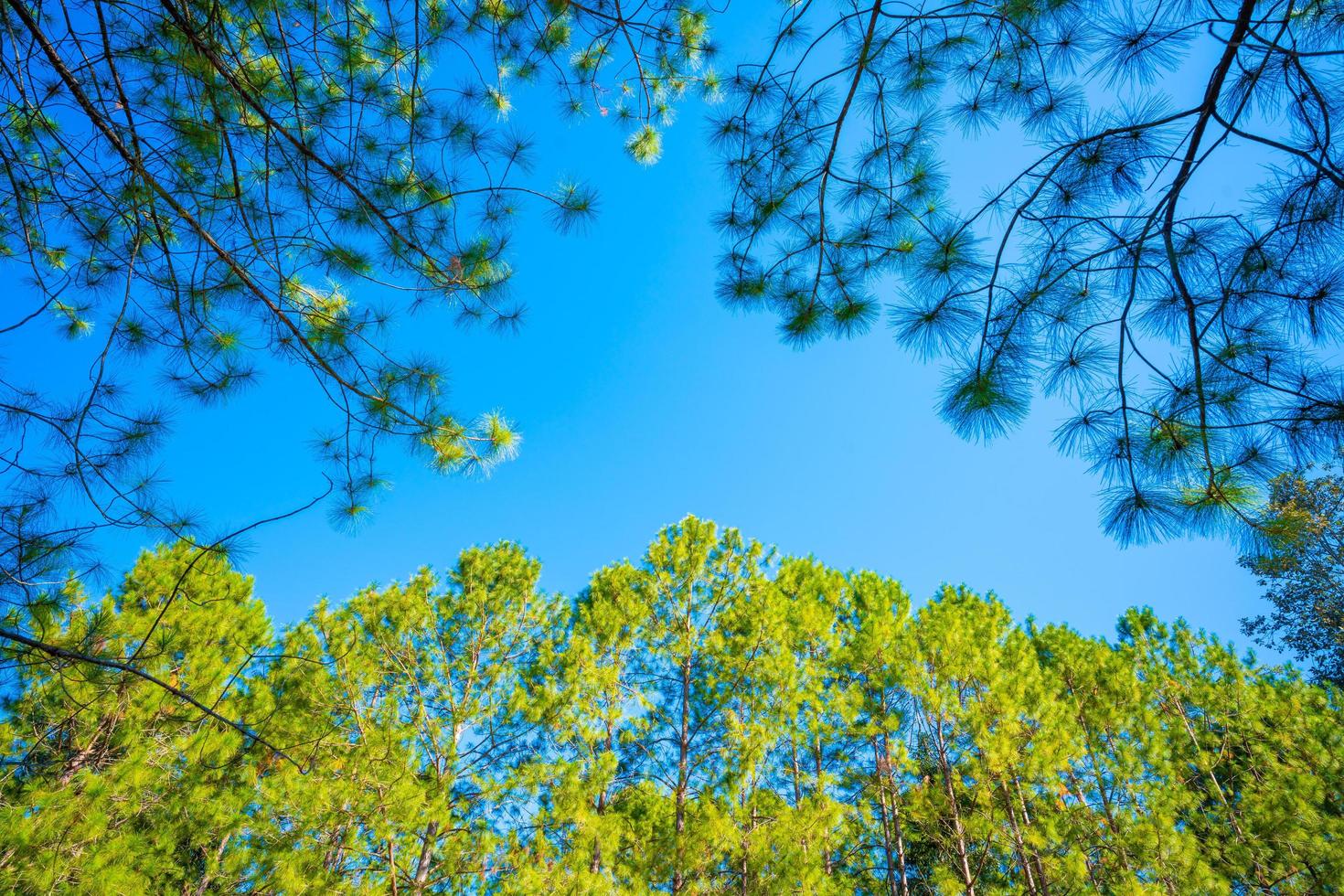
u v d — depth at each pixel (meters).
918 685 9.33
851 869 10.18
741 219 3.83
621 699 10.55
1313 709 9.98
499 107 4.22
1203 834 9.04
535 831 8.13
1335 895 7.51
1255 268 2.52
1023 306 2.88
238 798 6.90
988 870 9.84
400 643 10.15
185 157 3.38
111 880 5.45
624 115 4.38
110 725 5.71
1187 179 2.53
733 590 11.46
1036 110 3.09
